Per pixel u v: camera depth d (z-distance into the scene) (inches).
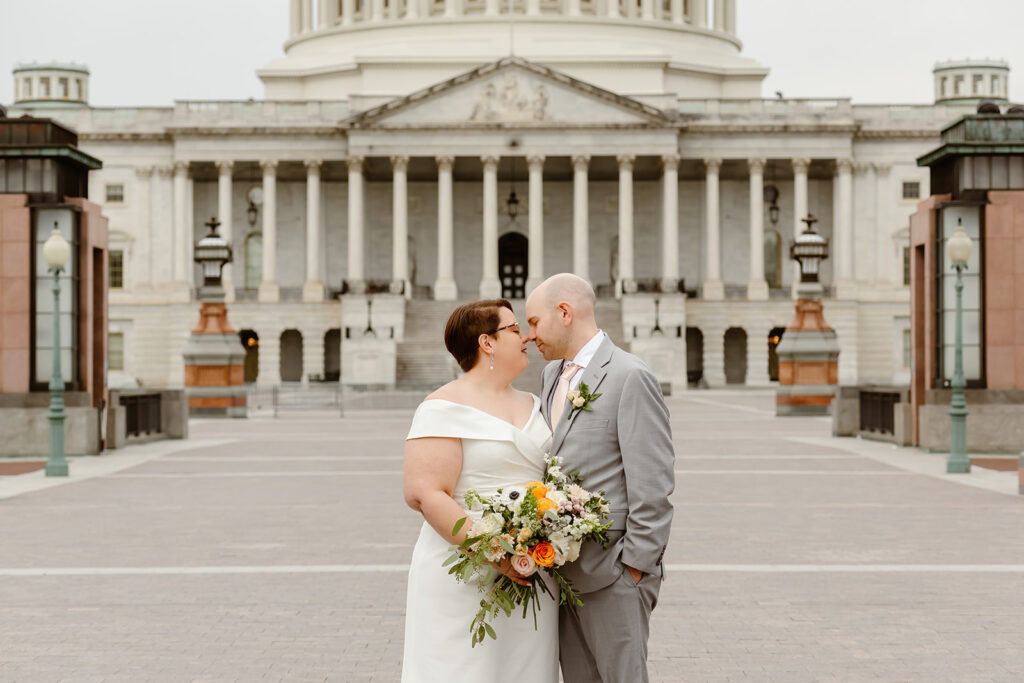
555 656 292.8
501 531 276.1
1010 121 1252.5
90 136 4153.5
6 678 422.0
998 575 594.9
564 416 302.2
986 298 1245.1
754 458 1229.1
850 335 4094.5
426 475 286.4
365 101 4072.3
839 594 552.7
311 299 4050.2
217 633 485.7
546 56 4458.7
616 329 3759.8
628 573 292.7
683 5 4906.5
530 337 317.1
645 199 4357.8
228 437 1592.0
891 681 415.2
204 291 2201.0
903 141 4170.8
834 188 4183.1
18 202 1251.8
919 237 1290.6
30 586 576.1
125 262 4175.7
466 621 285.4
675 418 2032.5
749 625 495.2
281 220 4323.3
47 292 1261.1
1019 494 914.7
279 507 857.5
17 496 922.7
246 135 4069.9
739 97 4478.3
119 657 450.0
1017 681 414.3
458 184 4382.4
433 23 4699.8
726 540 703.1
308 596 554.6
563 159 4079.7
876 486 973.8
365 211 4328.3
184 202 4099.4
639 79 4473.4
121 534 733.3
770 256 4340.6
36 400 1258.0
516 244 4419.3
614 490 297.7
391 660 446.0
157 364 4180.6
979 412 1246.9
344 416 2165.4
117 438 1355.8
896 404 1359.5
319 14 5002.5
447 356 3484.3
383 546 689.0
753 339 4055.1
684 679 419.5
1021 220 1240.2
